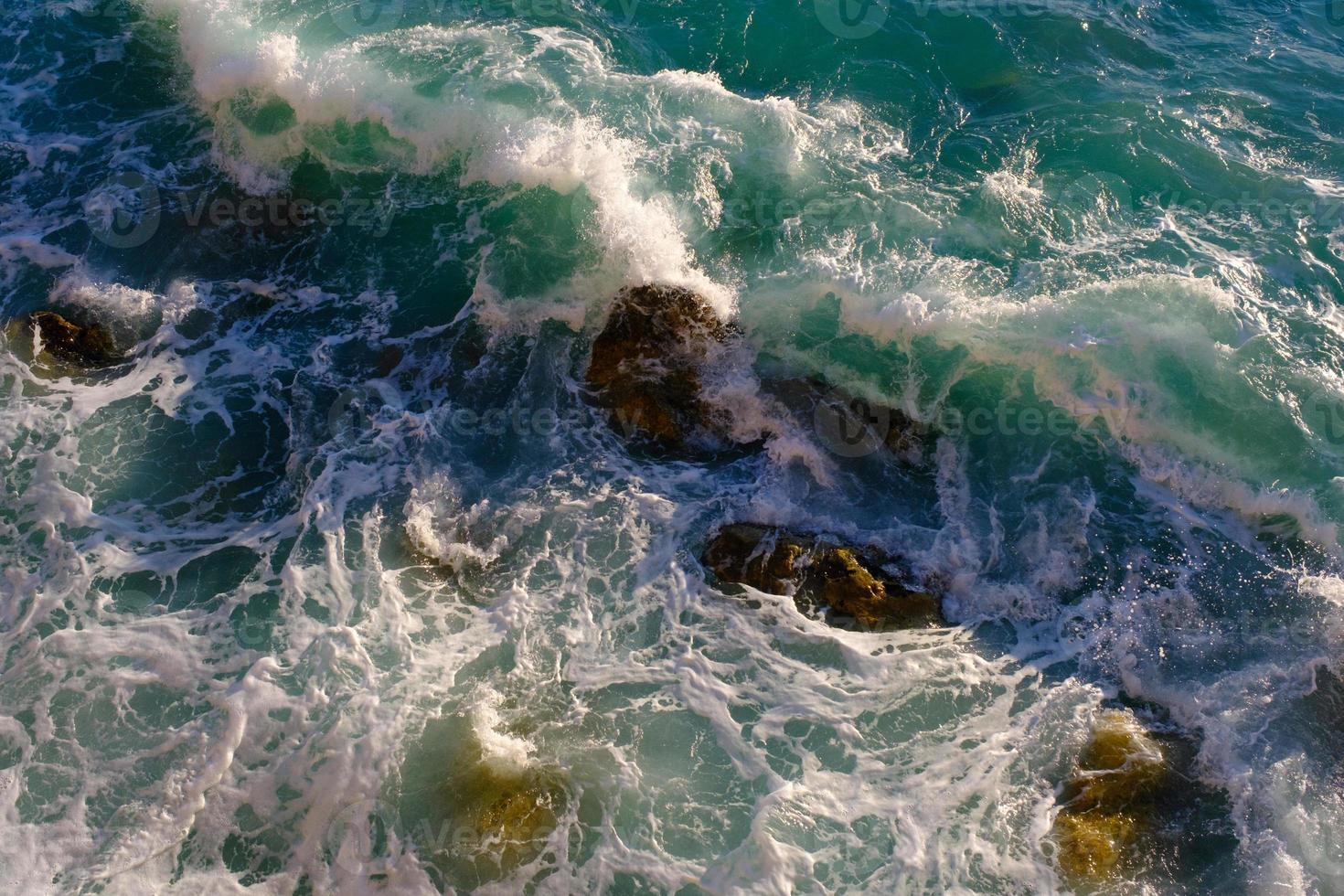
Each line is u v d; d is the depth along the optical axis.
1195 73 12.05
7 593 7.56
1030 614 7.58
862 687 7.08
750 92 11.90
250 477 8.48
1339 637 7.30
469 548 7.90
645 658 7.23
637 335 9.21
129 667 7.08
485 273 9.85
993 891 6.04
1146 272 9.51
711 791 6.50
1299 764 6.63
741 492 8.37
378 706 6.82
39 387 9.08
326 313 9.88
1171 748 6.76
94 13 13.14
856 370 9.04
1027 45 12.42
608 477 8.48
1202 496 8.25
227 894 6.02
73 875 6.07
